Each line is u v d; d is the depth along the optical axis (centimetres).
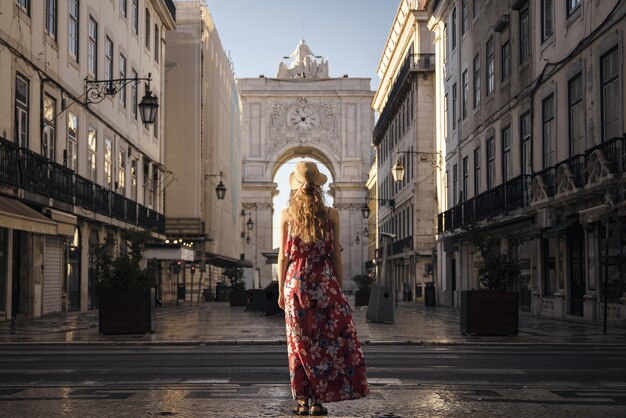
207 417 530
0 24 1817
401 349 1143
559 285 2083
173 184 4584
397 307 3272
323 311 502
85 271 2588
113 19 2900
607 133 1727
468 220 2839
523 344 1240
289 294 506
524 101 2291
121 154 3055
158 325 1839
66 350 1131
